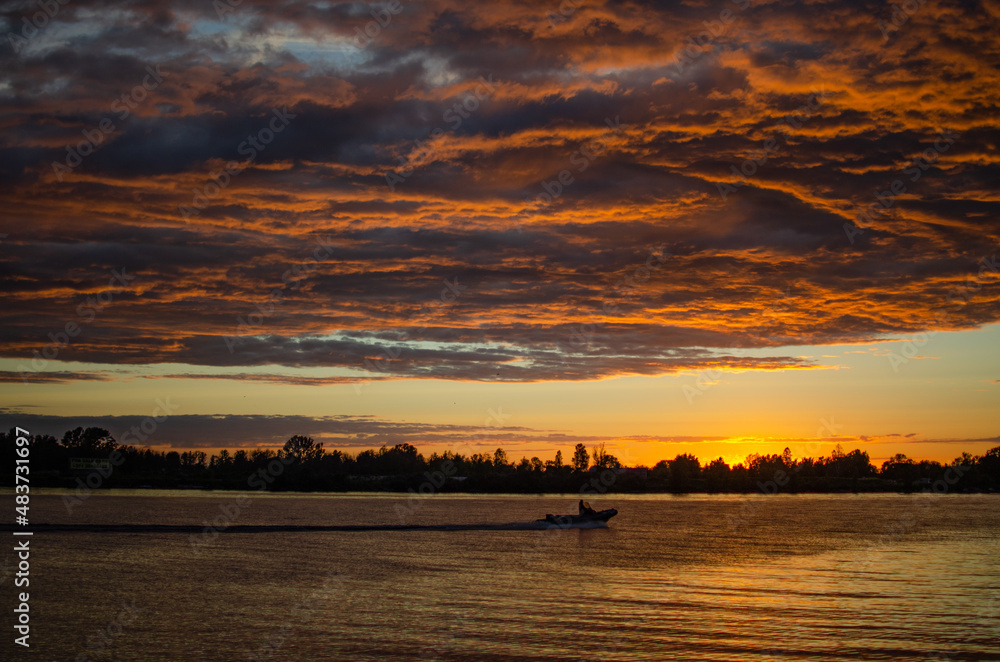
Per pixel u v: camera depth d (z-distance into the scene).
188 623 35.47
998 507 149.62
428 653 30.86
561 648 31.67
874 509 141.50
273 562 55.44
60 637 32.88
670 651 31.44
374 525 87.25
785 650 31.70
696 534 84.06
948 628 35.50
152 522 86.50
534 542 72.12
